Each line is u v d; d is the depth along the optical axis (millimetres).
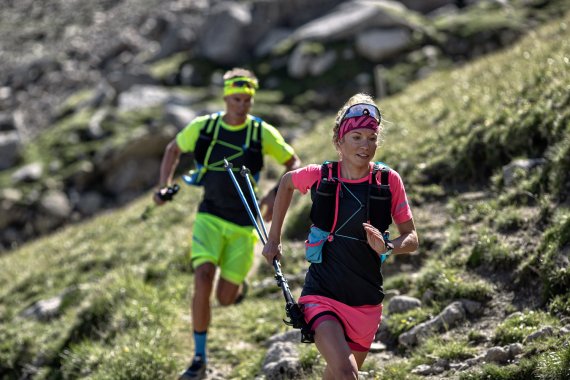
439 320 11352
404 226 8383
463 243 13391
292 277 15148
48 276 20703
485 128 16469
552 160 13891
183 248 17922
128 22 67500
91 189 42625
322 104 44219
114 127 46344
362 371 10828
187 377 11742
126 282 15898
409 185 16594
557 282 10875
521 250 12156
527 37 26547
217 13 51906
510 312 11125
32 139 50125
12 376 15562
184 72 50375
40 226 40531
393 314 12148
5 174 45844
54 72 61656
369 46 45375
